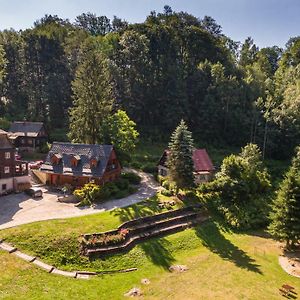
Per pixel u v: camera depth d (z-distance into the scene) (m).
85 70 64.38
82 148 56.22
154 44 94.50
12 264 32.81
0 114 89.25
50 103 85.38
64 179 55.09
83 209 45.69
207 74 90.00
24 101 93.00
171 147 51.84
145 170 67.19
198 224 47.00
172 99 85.25
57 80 87.12
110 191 51.16
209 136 85.06
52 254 35.34
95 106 64.19
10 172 51.31
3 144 50.16
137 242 40.38
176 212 48.00
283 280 34.97
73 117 65.44
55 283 31.30
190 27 101.44
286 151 79.88
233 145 84.94
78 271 34.09
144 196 52.62
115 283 32.59
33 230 38.16
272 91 92.00
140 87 86.00
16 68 94.69
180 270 35.75
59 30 100.75
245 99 86.88
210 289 32.31
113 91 83.75
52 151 57.16
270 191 57.88
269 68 121.38
